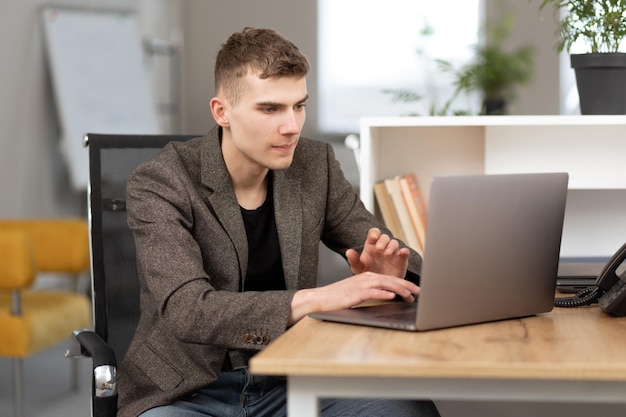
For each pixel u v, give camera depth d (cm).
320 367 128
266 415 199
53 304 396
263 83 186
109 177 229
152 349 197
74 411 404
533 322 164
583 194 277
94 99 639
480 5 834
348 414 192
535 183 163
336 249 225
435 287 151
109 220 226
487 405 254
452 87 842
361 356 132
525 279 166
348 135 869
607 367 125
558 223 169
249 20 877
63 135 613
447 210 150
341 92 870
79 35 637
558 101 808
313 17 869
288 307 166
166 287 176
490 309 161
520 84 455
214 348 195
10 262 360
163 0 805
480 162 280
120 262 225
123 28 679
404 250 187
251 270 205
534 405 252
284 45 188
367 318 160
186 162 203
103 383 190
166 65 822
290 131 188
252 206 207
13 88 583
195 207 194
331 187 219
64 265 410
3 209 570
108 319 222
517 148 266
